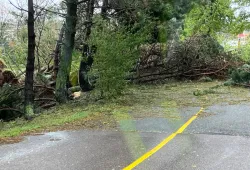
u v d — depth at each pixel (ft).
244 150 15.25
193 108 26.63
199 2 57.16
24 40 52.90
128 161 14.07
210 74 50.19
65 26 35.29
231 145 16.08
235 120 21.52
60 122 23.26
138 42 34.24
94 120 23.31
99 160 14.33
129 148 16.03
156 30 49.16
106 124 21.89
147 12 43.93
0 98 36.68
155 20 46.39
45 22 52.24
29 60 30.14
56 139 18.53
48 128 21.74
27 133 20.63
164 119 22.71
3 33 54.34
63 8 36.65
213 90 36.81
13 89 38.70
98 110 27.20
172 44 49.96
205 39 53.16
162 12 47.06
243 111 24.57
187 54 49.24
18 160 14.79
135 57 33.73
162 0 46.01
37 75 43.62
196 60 49.55
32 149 16.57
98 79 32.45
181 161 13.91
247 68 41.50
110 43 31.48
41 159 14.82
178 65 49.01
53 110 31.24
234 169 12.86
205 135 18.08
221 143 16.47
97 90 33.78
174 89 40.16
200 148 15.70
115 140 17.66
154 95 35.06
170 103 29.43
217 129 19.34
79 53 42.68
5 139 19.11
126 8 39.73
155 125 20.93
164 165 13.44
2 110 36.27
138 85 45.06
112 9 40.86
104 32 32.58
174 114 24.30
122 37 32.35
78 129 20.88
